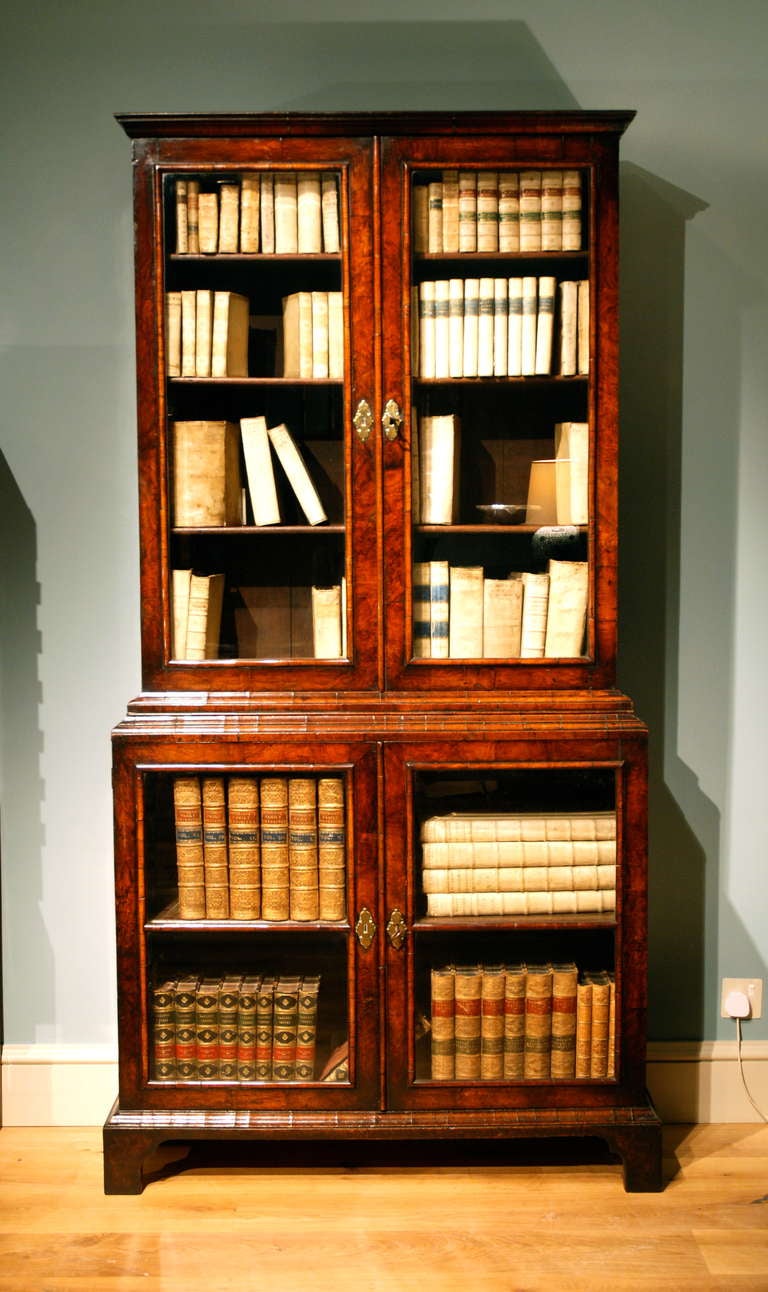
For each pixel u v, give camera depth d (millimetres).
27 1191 2434
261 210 2301
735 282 2678
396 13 2643
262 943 2381
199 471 2355
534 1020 2377
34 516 2699
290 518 2359
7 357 2666
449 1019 2373
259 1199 2391
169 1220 2320
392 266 2289
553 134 2270
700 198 2666
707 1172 2504
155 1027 2389
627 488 2707
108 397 2676
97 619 2721
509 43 2648
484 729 2301
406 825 2324
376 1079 2373
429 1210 2350
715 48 2643
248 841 2352
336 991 2373
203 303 2322
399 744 2303
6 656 2723
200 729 2309
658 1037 2773
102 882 2764
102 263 2650
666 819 2771
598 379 2320
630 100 2654
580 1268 2158
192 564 2367
